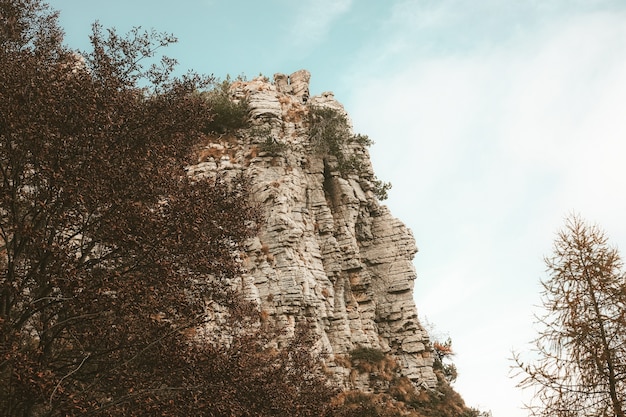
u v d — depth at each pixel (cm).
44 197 1864
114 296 1820
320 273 4941
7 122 1806
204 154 5100
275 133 5566
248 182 2511
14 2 2425
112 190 1838
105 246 1947
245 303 3119
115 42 2234
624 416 1725
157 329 1886
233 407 1861
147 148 2016
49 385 1556
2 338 1582
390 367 4872
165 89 2284
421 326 5400
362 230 5784
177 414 1733
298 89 6631
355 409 3456
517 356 1905
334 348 4762
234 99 5788
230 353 2181
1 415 1609
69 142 1886
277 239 4675
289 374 2864
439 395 4972
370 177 6072
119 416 1688
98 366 1881
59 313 1797
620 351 1811
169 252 1895
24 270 1861
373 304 5278
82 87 1956
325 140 5838
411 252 5725
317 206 5416
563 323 1877
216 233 2114
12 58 2119
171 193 2056
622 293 1856
